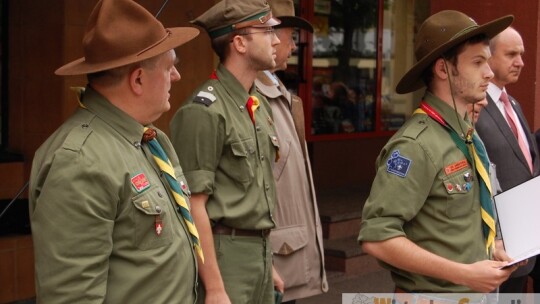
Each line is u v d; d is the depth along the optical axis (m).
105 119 2.61
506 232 3.25
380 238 3.18
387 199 3.19
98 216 2.46
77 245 2.43
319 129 8.96
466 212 3.23
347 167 9.31
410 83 3.49
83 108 2.64
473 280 3.05
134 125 2.65
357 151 9.42
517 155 4.79
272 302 3.70
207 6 6.60
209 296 3.38
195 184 3.42
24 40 6.05
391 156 3.24
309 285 4.14
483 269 3.05
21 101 6.10
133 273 2.55
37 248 2.46
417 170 3.19
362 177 9.52
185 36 2.72
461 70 3.28
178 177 2.87
